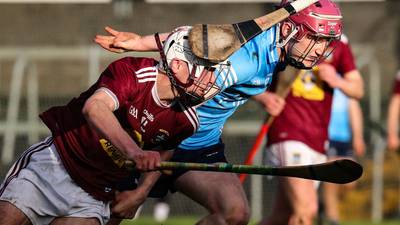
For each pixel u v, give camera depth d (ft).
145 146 51.29
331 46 55.62
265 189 120.16
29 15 144.87
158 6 145.38
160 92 48.67
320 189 102.32
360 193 119.65
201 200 59.11
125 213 55.83
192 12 147.23
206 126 57.62
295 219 76.38
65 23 144.87
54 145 51.39
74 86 133.90
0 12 144.46
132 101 48.57
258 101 75.87
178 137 51.39
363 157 121.29
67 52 123.44
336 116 104.58
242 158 124.06
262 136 77.25
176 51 47.75
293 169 46.91
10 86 132.57
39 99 132.16
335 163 46.57
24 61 123.85
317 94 79.15
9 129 122.62
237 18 148.77
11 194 50.47
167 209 112.88
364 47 127.24
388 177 120.26
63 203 50.88
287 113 78.79
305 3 50.88
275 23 49.29
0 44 143.23
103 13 144.66
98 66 123.13
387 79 141.18
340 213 119.34
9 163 121.70
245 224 58.18
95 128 45.75
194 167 45.62
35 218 50.98
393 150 110.42
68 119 51.11
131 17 144.77
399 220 118.83
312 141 78.84
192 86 48.34
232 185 58.80
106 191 51.83
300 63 53.31
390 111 107.34
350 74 81.15
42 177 50.88
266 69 52.29
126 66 48.39
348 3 148.56
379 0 128.77
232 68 49.88
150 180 56.03
